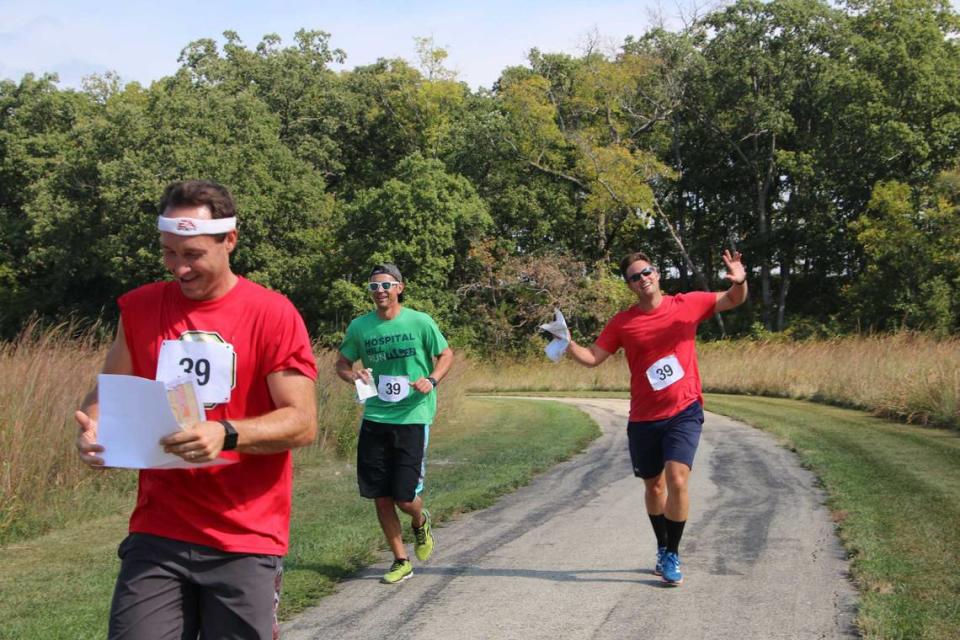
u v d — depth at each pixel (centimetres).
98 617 491
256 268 4375
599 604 518
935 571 558
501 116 4784
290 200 4378
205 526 270
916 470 968
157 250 4038
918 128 4659
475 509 826
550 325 574
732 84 4794
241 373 278
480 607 515
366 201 4191
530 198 4772
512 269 4406
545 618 493
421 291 4109
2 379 836
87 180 4375
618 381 3328
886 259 4188
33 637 453
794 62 4847
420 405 587
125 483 919
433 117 5300
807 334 4391
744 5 4769
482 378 3538
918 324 3869
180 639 272
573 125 4878
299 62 5434
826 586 545
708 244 5544
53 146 4828
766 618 486
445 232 4188
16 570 612
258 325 278
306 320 4397
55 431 844
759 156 5125
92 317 4566
